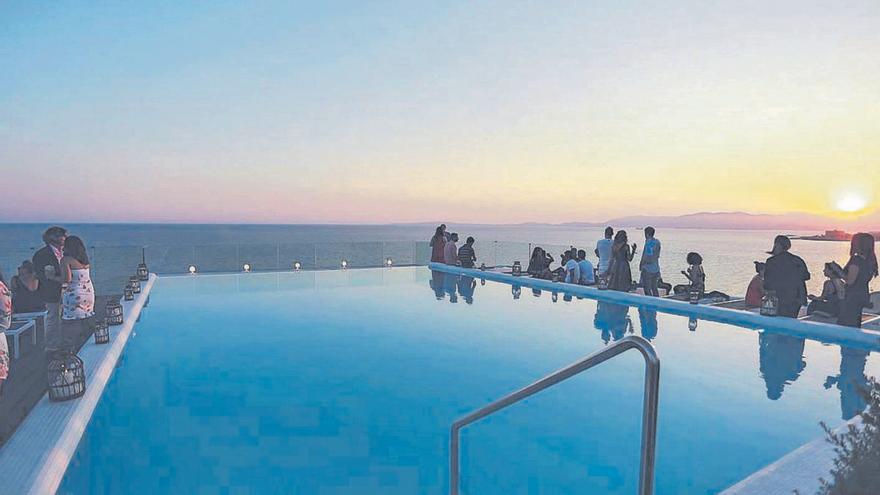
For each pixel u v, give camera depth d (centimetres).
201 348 804
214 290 1375
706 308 974
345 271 1783
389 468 425
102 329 650
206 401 575
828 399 577
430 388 628
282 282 1538
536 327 952
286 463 430
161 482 396
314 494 382
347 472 417
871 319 835
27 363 560
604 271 1221
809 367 683
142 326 951
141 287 1232
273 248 1706
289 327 954
